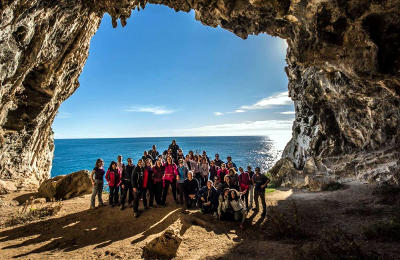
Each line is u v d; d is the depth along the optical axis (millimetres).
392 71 6410
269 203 10477
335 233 5348
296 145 22797
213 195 8586
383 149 13555
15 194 12086
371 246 5012
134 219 7926
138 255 5477
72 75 17016
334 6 6551
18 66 10703
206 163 10961
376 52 6398
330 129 18078
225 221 7844
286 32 9367
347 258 4348
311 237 6164
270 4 7883
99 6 11602
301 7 7363
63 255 5551
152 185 9172
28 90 13719
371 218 7055
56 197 11352
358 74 7324
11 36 8953
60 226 7535
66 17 11617
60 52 13477
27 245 6176
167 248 5375
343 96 14773
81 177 12219
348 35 6922
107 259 5305
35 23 9836
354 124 15594
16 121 13781
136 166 8664
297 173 18578
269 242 6113
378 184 10633
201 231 7074
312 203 9945
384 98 11953
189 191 9195
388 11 5875
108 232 7059
